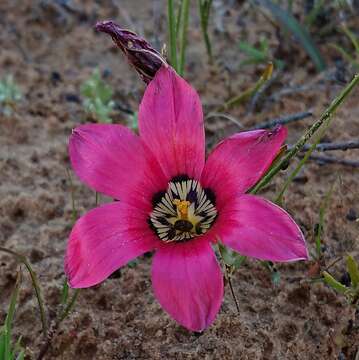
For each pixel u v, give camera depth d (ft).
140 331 0.61
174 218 0.54
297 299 0.64
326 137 0.80
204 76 0.94
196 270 0.46
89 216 0.50
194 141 0.54
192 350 0.59
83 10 1.05
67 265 0.48
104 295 0.65
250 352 0.58
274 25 0.96
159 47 0.92
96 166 0.52
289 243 0.46
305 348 0.60
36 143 0.86
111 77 0.96
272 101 0.88
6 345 0.52
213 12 1.04
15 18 1.04
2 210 0.76
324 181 0.75
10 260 0.69
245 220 0.48
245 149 0.52
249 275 0.65
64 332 0.62
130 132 0.54
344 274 0.65
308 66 0.93
